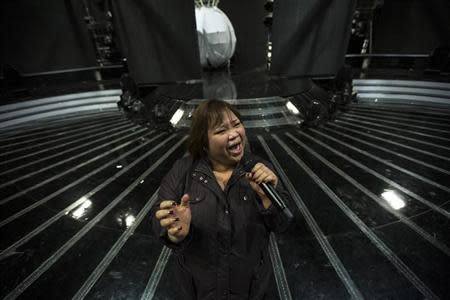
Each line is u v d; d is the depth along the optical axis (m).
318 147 5.73
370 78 11.33
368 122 7.30
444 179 4.29
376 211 3.62
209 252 1.47
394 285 2.59
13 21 14.62
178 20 9.34
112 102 12.31
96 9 14.30
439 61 11.11
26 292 2.73
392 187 4.14
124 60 10.60
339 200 3.89
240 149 1.45
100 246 3.28
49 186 4.76
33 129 8.88
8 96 11.97
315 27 9.25
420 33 14.41
